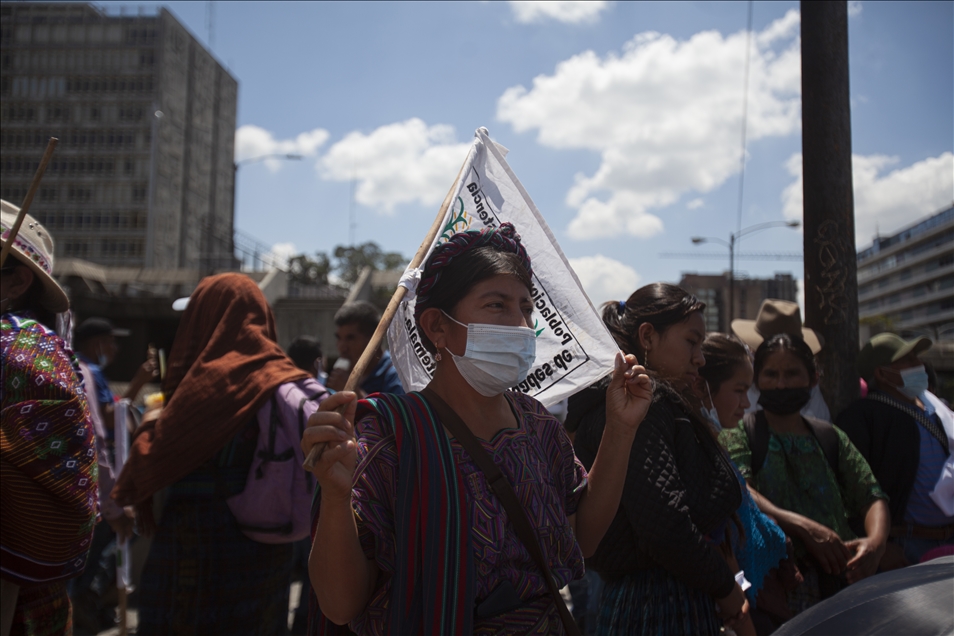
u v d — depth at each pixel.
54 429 1.75
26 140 87.88
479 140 2.12
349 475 1.28
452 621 1.31
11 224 2.06
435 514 1.37
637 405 1.83
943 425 3.66
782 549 2.70
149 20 88.88
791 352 3.14
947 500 3.49
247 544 2.66
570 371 2.07
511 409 1.72
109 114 87.19
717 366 2.93
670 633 2.23
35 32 89.06
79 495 1.77
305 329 24.03
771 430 3.16
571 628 1.50
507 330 1.54
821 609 1.59
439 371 1.64
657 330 2.52
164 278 41.09
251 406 2.62
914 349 3.76
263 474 2.63
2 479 1.69
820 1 4.32
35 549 1.71
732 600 2.26
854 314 4.32
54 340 1.89
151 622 2.58
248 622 2.63
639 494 2.16
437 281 1.61
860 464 3.18
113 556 5.12
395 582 1.35
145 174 85.94
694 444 2.35
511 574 1.44
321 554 1.29
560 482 1.75
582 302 2.09
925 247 120.94
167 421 2.63
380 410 1.49
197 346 2.92
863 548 2.91
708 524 2.30
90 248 85.50
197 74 96.81
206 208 98.81
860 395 4.37
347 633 1.54
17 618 1.79
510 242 1.67
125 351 33.78
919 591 1.46
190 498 2.63
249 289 2.97
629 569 2.29
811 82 4.37
